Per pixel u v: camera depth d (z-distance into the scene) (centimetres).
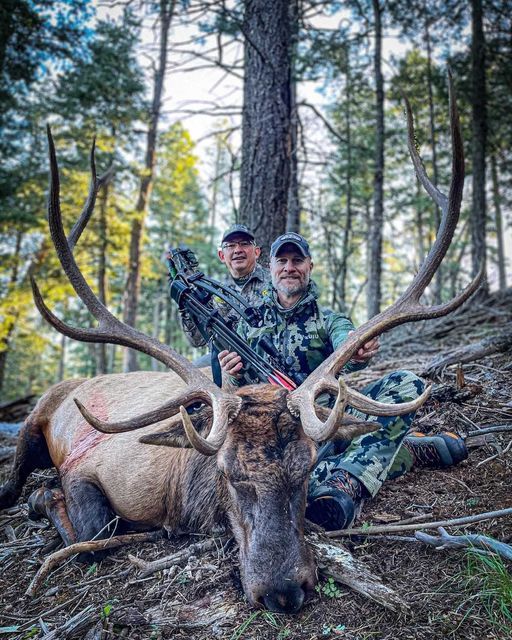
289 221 1059
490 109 1736
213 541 311
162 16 811
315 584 257
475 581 256
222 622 253
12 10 1302
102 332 334
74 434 418
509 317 739
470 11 1617
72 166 1945
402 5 1595
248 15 697
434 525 291
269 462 264
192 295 369
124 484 355
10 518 433
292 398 285
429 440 368
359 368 352
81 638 262
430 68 1967
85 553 330
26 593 309
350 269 3272
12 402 741
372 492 323
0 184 1662
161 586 288
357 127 2217
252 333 382
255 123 675
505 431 402
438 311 312
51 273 2183
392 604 245
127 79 1602
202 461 331
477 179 1484
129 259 2178
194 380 311
